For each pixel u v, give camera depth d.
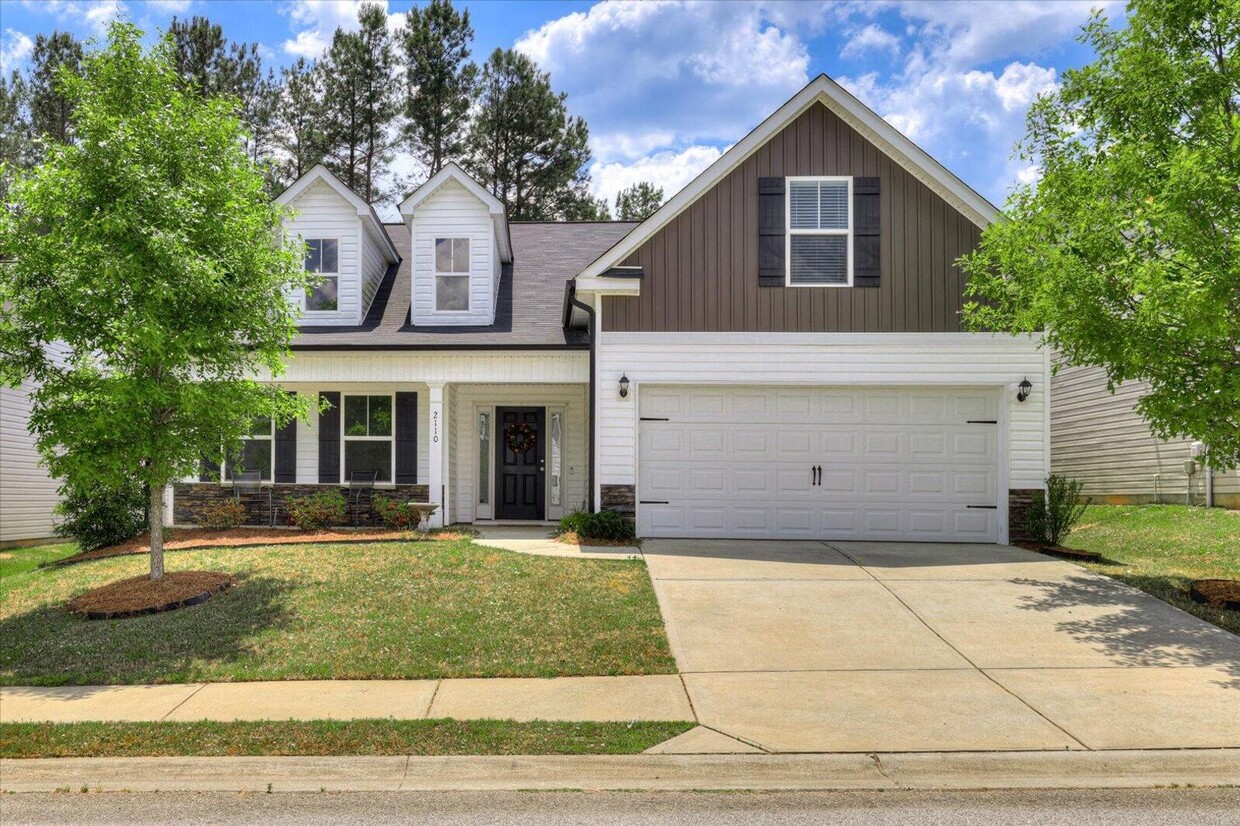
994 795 4.92
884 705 6.20
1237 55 8.80
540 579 9.77
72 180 8.72
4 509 16.94
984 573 10.34
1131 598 9.18
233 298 9.30
